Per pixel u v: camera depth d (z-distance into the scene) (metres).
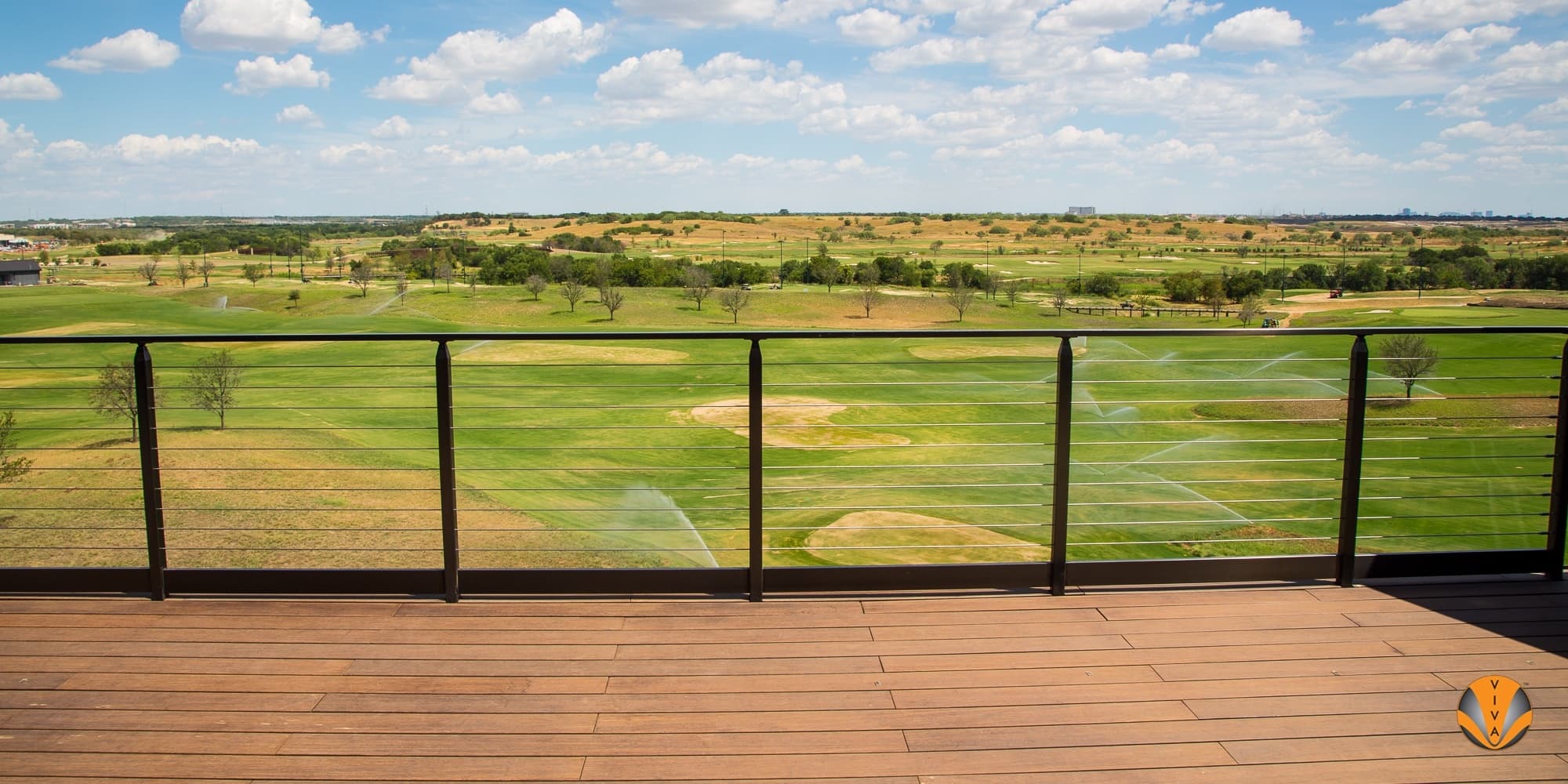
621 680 2.45
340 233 148.12
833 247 127.31
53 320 50.53
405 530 2.93
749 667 2.52
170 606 2.92
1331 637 2.71
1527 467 14.42
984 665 2.53
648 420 22.75
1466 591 3.04
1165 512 12.96
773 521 12.38
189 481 12.88
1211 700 2.34
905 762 2.06
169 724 2.23
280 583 2.98
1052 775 2.01
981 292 67.00
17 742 2.16
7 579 3.00
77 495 12.00
